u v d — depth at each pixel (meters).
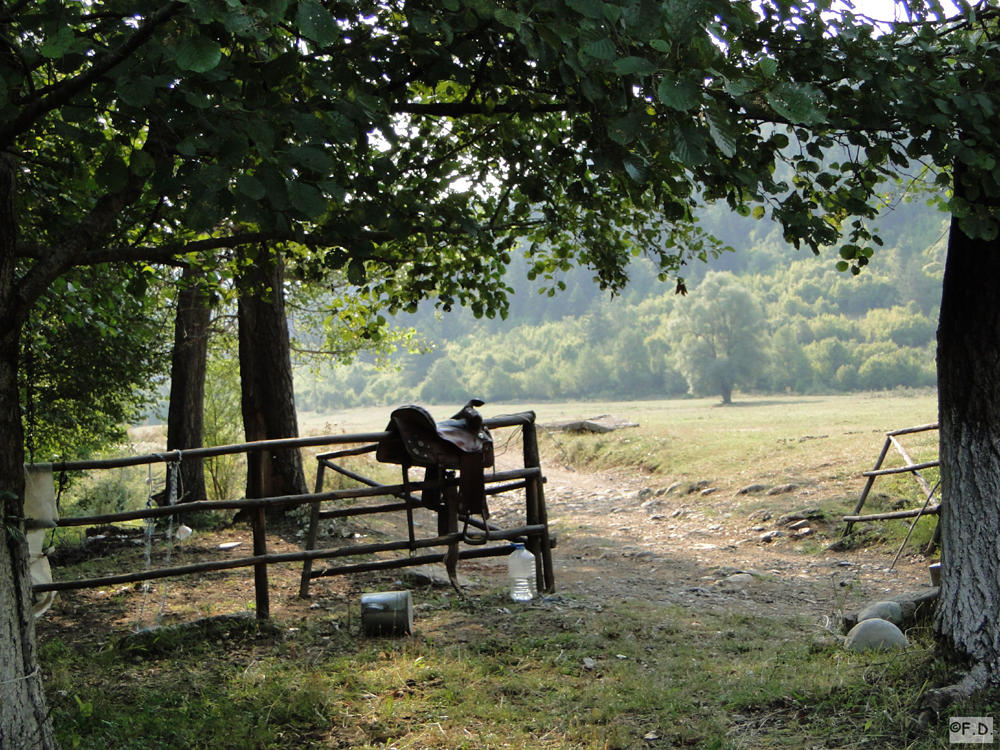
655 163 3.39
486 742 4.04
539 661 5.27
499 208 6.29
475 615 6.39
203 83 2.72
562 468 23.58
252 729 4.16
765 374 118.88
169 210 3.80
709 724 4.14
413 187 5.64
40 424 14.73
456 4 2.93
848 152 3.93
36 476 5.48
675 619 6.30
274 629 5.99
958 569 4.35
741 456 16.97
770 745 3.89
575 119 4.19
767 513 11.61
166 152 3.07
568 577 8.44
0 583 3.47
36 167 5.22
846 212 4.01
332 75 3.56
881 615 5.57
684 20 2.41
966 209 3.65
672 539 11.45
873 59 3.52
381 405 167.25
